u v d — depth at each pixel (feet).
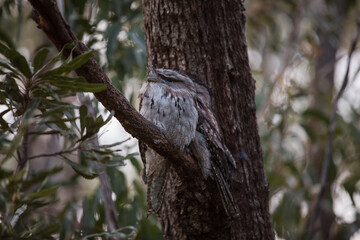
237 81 22.12
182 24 21.84
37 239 16.66
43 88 18.17
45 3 15.42
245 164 22.24
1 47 15.88
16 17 44.50
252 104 22.65
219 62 21.84
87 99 27.78
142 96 22.20
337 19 44.73
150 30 22.47
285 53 45.68
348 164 41.34
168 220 22.26
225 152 21.26
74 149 18.83
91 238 23.81
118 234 20.93
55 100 18.49
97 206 31.01
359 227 40.09
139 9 32.35
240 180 22.12
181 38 21.85
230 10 22.15
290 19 47.85
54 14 15.72
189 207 20.92
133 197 32.42
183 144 20.89
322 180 33.83
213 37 21.81
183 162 19.80
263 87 41.91
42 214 28.35
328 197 39.01
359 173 40.98
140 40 31.53
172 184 21.86
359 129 42.01
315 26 44.70
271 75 44.45
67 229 31.42
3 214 16.02
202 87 21.68
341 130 40.55
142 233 29.66
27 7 38.65
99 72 17.06
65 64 15.92
